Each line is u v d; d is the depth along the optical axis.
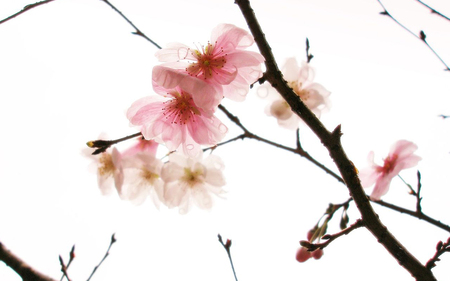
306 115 0.44
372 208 0.44
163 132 0.46
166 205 0.50
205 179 0.50
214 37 0.45
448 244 0.44
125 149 0.50
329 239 0.45
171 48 0.45
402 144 0.52
